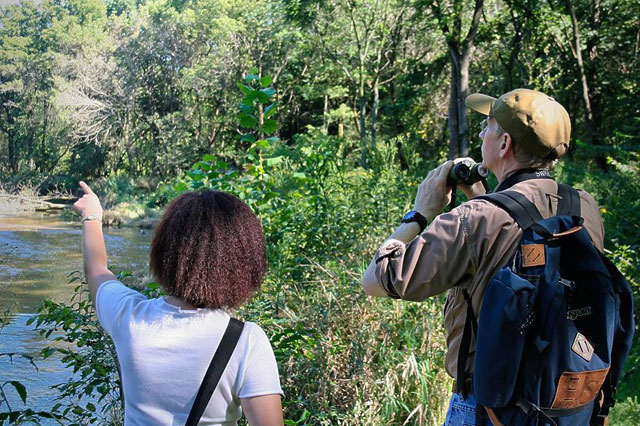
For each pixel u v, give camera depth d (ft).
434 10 69.41
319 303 15.60
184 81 151.84
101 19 210.59
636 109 71.82
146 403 4.78
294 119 151.12
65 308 11.82
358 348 14.74
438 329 15.66
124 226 106.93
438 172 6.52
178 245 4.97
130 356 4.87
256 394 4.79
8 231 86.28
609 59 81.76
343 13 113.50
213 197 5.20
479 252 5.60
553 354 5.10
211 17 153.99
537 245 5.38
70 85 162.50
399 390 14.89
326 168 20.86
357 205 20.61
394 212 20.04
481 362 5.21
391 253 6.03
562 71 84.99
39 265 56.03
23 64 180.04
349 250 18.72
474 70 104.06
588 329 5.26
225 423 4.83
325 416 13.65
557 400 5.12
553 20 72.74
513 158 6.07
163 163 152.05
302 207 19.52
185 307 4.98
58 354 23.59
